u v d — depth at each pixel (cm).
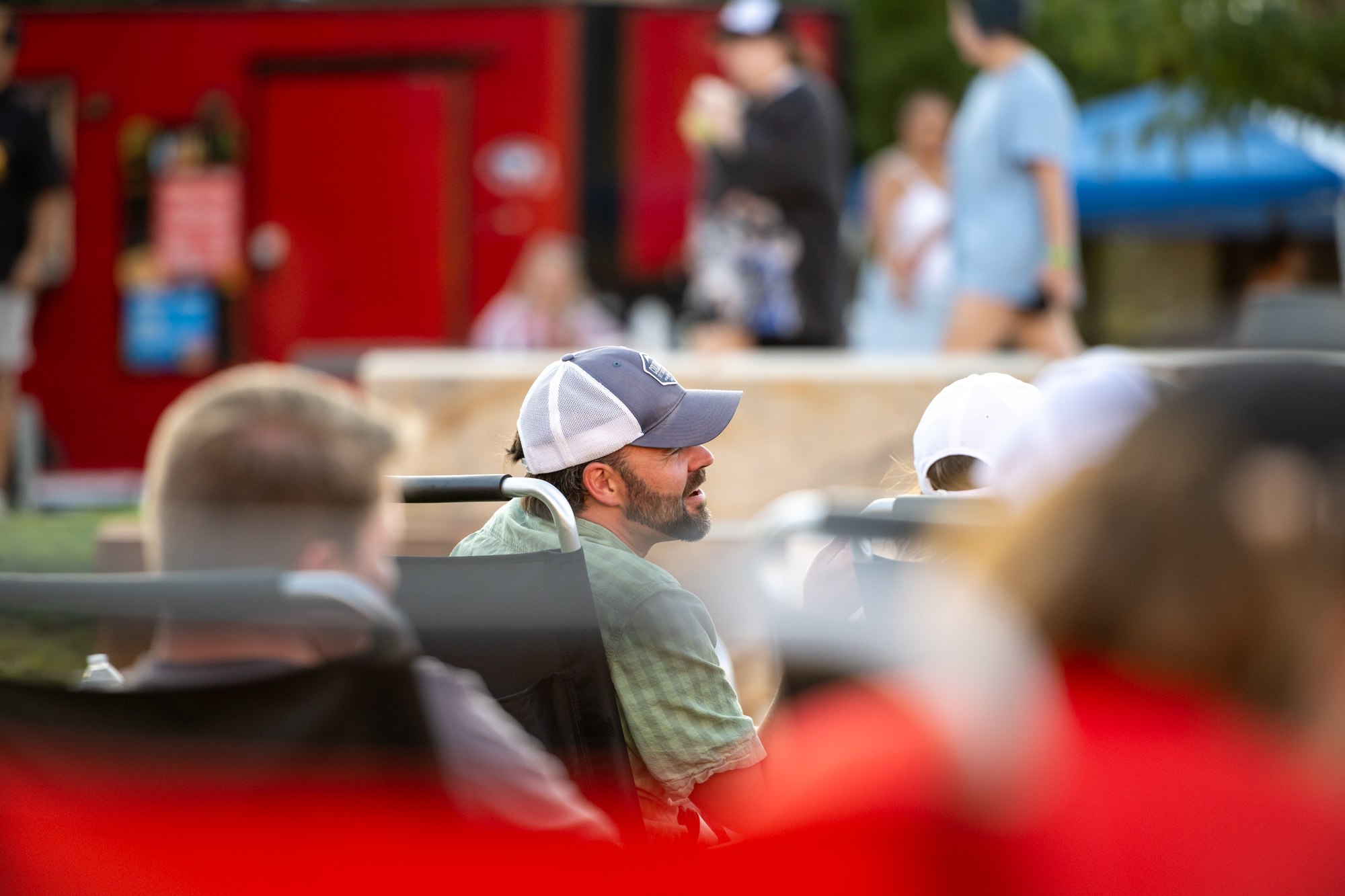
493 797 581
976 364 2125
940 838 405
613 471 909
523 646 707
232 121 3331
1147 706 414
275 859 546
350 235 3328
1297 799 402
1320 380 420
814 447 2048
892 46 7188
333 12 3312
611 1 3262
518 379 2142
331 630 544
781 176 2522
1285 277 3647
